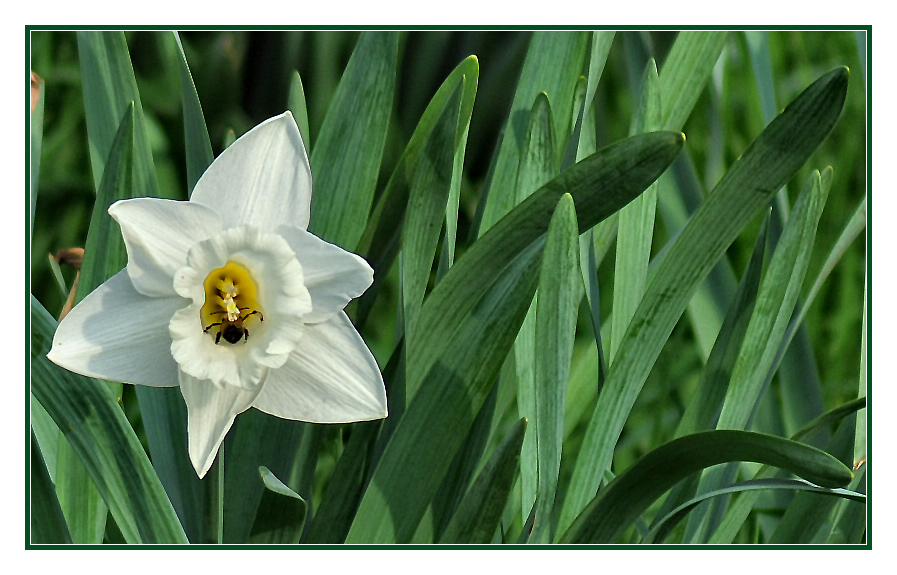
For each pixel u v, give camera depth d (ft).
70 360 2.75
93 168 3.07
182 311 2.77
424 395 2.91
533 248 2.90
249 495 3.04
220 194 2.80
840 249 3.13
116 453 2.90
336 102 3.08
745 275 3.10
